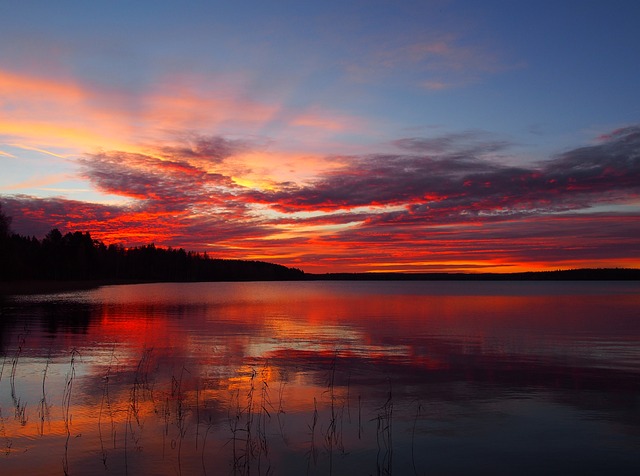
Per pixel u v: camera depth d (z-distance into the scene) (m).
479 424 9.71
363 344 19.80
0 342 19.38
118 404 10.82
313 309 40.50
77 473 7.37
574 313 36.28
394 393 11.97
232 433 9.14
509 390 12.28
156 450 8.29
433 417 10.14
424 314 35.25
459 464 7.90
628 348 18.83
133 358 16.11
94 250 126.69
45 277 107.75
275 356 16.83
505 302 53.00
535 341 20.75
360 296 72.38
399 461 8.00
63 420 9.74
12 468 7.52
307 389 12.31
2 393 11.57
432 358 16.62
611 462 7.97
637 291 98.25
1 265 74.56
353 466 7.79
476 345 19.56
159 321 28.69
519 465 7.87
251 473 7.47
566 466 7.84
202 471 7.51
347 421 9.85
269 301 54.84
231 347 18.69
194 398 11.34
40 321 27.56
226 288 121.06
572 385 12.77
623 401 11.27
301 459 8.03
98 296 59.94
